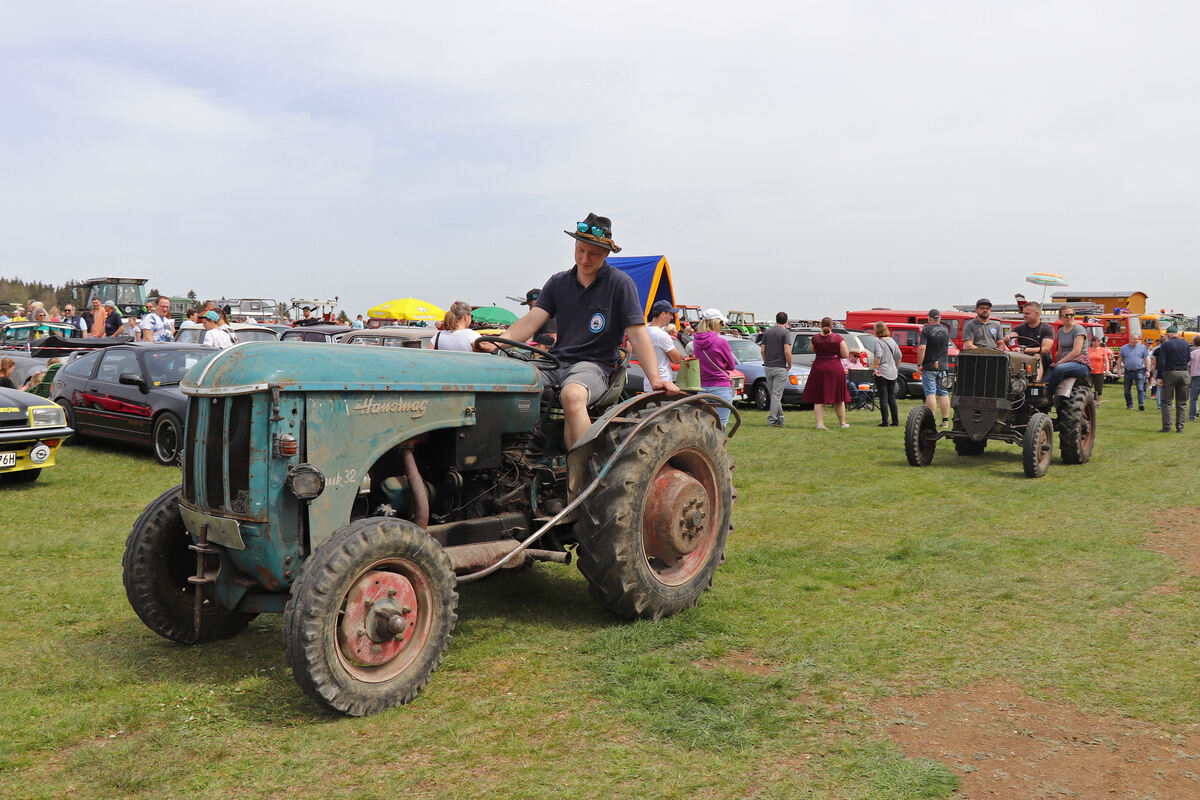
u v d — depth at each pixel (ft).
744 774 8.93
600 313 14.02
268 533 10.63
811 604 14.55
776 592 15.23
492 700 10.82
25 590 15.60
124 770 9.04
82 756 9.32
